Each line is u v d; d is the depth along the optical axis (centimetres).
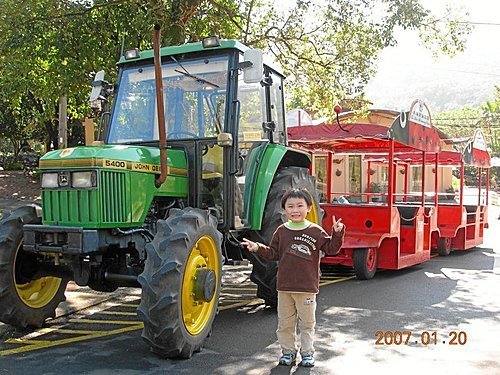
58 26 1105
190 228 479
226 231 563
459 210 1196
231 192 564
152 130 596
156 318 446
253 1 1220
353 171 2077
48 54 1123
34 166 3030
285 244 462
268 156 635
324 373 448
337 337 552
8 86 1157
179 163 562
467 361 480
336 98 1348
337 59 1298
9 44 1079
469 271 986
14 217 533
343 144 1016
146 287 448
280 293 465
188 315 482
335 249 451
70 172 486
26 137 3556
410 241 977
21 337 548
